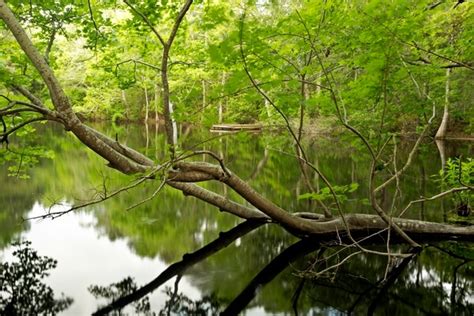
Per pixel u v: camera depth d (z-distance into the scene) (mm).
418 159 16250
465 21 7551
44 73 5391
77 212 10227
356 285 6074
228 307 5531
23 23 7184
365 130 7129
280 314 5301
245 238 8242
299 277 6422
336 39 5820
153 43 8023
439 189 11609
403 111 6895
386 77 5406
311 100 5457
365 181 12938
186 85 16391
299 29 5109
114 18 9617
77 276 6512
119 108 8602
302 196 6207
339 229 7617
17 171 7711
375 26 4926
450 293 5738
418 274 6363
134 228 9000
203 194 8000
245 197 6926
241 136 5590
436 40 8156
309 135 21469
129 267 6930
